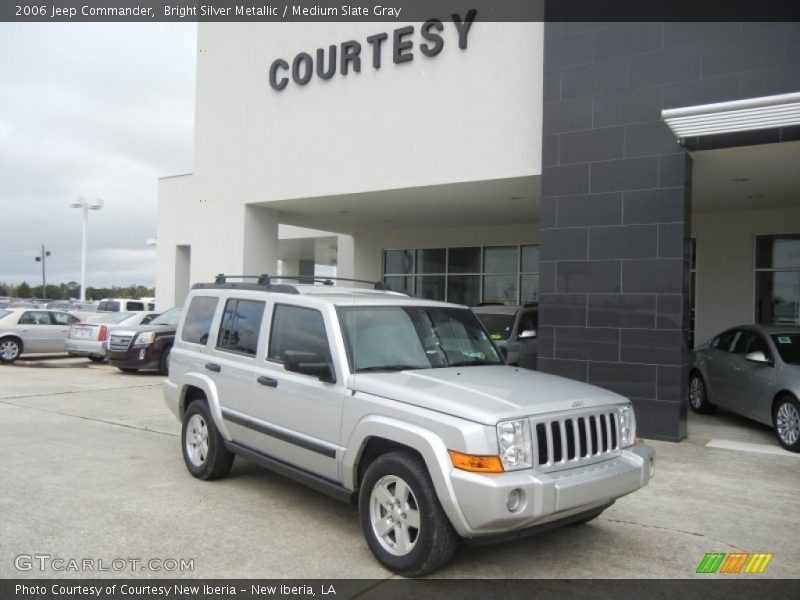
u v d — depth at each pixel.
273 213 14.41
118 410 10.12
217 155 14.05
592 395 4.60
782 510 5.66
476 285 16.86
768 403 8.31
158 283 23.47
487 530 3.79
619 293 8.77
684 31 8.51
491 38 10.52
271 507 5.50
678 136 7.82
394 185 11.52
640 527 5.21
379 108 11.73
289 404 5.14
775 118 7.13
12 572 4.14
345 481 4.64
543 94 9.47
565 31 9.33
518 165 10.24
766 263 12.99
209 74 14.23
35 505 5.43
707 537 5.01
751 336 9.25
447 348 5.40
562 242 9.21
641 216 8.69
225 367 5.98
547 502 3.86
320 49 12.47
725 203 12.24
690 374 10.82
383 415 4.34
